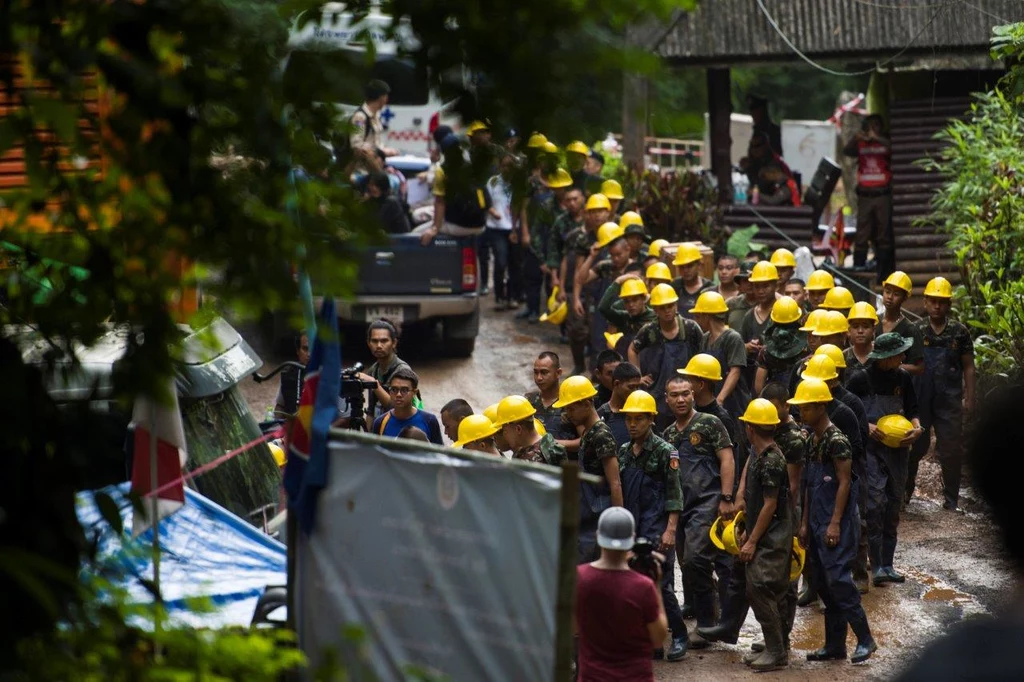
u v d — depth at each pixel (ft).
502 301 250.57
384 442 66.28
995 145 192.13
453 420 122.21
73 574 46.42
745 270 188.24
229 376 106.83
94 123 44.68
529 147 49.55
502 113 46.11
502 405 116.06
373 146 194.90
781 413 113.80
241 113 45.62
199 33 44.62
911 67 285.84
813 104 503.61
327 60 45.39
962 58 254.68
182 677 46.50
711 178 252.83
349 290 47.73
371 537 66.74
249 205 46.44
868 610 128.47
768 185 272.51
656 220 236.63
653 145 353.92
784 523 112.68
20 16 42.42
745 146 378.73
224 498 105.70
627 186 242.17
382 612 66.59
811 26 241.55
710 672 114.42
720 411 129.80
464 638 64.59
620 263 177.17
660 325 151.02
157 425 73.82
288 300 47.34
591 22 43.62
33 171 44.68
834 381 124.26
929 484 169.68
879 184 257.14
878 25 239.09
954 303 186.39
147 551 51.31
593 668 86.22
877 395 139.64
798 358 151.33
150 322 48.44
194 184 46.57
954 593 132.16
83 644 45.83
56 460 47.19
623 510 86.02
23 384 46.78
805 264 227.61
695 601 121.19
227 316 50.11
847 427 121.19
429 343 221.66
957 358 156.04
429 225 213.46
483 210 201.26
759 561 112.57
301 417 68.23
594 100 44.70
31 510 46.65
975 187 186.50
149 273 47.80
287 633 53.57
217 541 90.84
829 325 151.53
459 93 46.14
